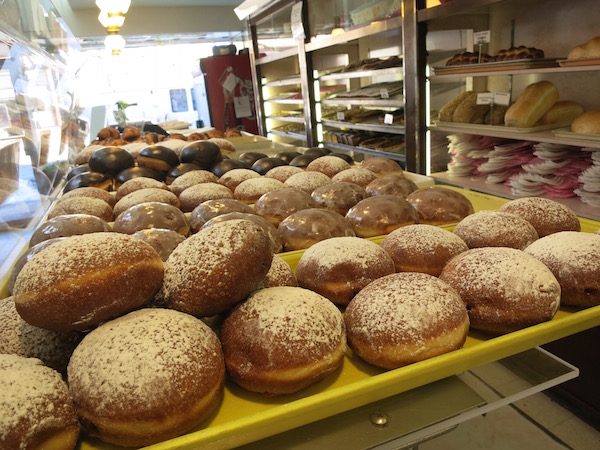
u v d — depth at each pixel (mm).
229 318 632
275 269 771
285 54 3822
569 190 1858
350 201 1275
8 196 1346
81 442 536
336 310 662
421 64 2229
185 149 1858
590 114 1730
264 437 520
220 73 4883
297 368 570
